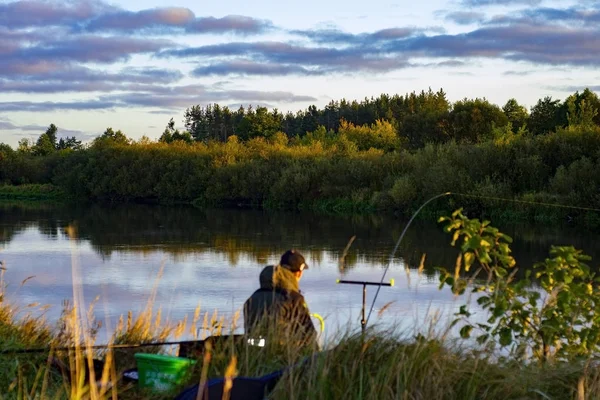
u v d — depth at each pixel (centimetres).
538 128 7050
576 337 521
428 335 411
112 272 1716
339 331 409
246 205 4947
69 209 4625
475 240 527
